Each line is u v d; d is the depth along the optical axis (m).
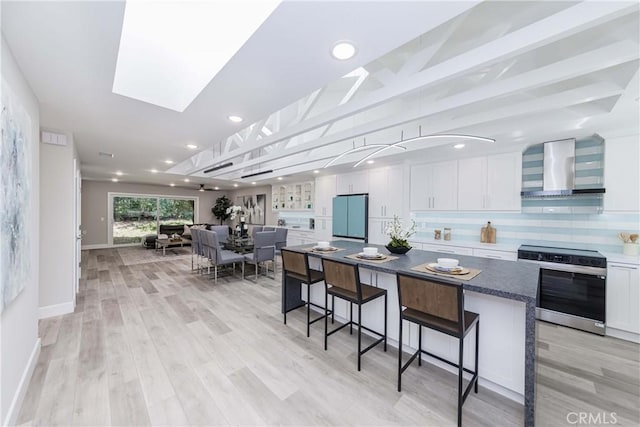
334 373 2.06
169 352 2.34
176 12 1.72
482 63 1.60
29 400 1.73
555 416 1.64
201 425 1.56
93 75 1.86
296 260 2.83
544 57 2.18
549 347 2.47
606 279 2.70
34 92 2.09
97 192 8.41
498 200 3.70
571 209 3.28
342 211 5.68
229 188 10.46
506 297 1.53
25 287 1.83
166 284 4.46
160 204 9.72
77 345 2.43
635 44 1.47
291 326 2.89
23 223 1.70
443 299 1.64
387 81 2.10
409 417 1.63
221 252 4.92
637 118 2.47
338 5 1.19
